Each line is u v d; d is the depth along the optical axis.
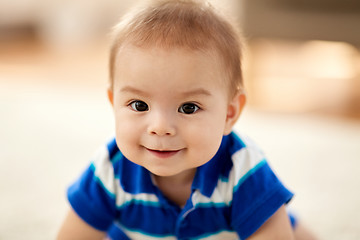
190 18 0.65
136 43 0.63
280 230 0.72
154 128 0.61
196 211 0.73
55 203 1.13
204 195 0.71
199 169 0.72
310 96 2.33
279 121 1.90
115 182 0.76
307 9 2.04
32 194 1.18
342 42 2.00
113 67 0.67
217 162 0.73
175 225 0.74
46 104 2.11
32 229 1.00
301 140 1.64
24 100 2.17
